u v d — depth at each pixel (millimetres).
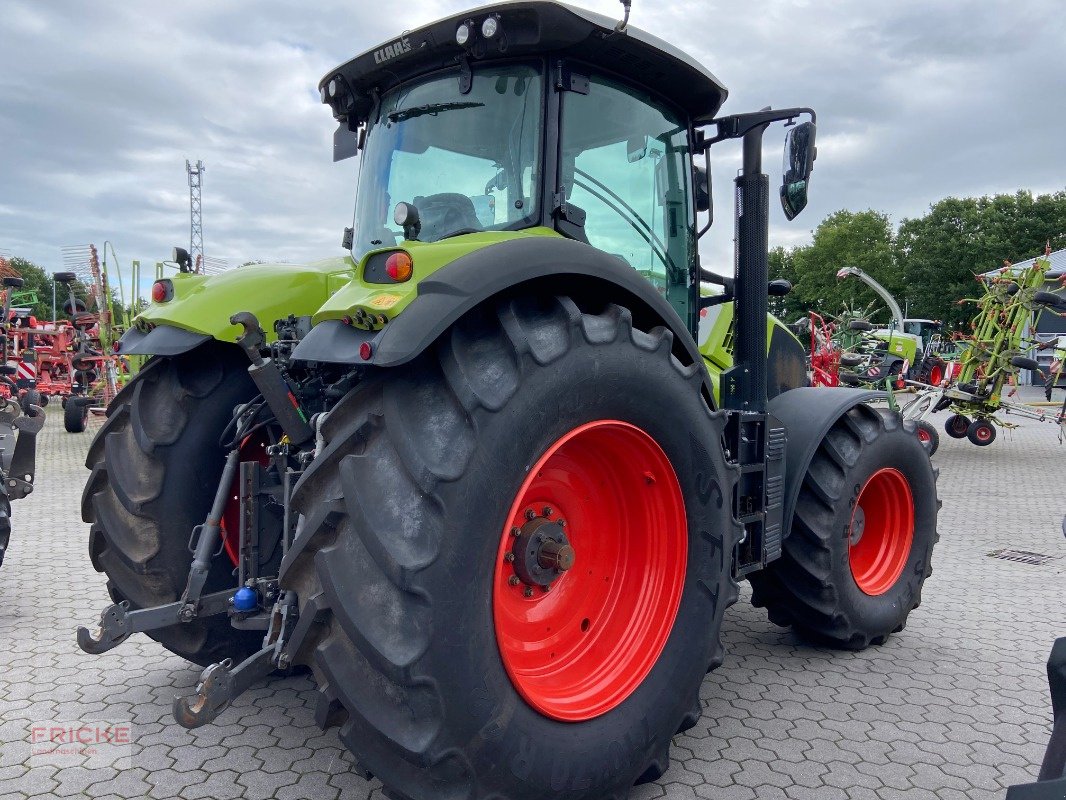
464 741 1901
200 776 2508
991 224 46031
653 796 2463
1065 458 10727
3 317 11984
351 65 3000
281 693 3133
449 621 1854
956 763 2686
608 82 2857
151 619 2531
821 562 3477
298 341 2742
